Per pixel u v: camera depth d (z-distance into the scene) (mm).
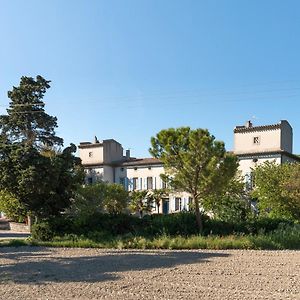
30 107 46094
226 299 8977
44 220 25469
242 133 43156
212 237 21219
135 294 9586
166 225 23922
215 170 22000
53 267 14297
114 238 22906
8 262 15859
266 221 23734
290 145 43094
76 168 30656
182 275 12078
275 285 10453
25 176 24094
